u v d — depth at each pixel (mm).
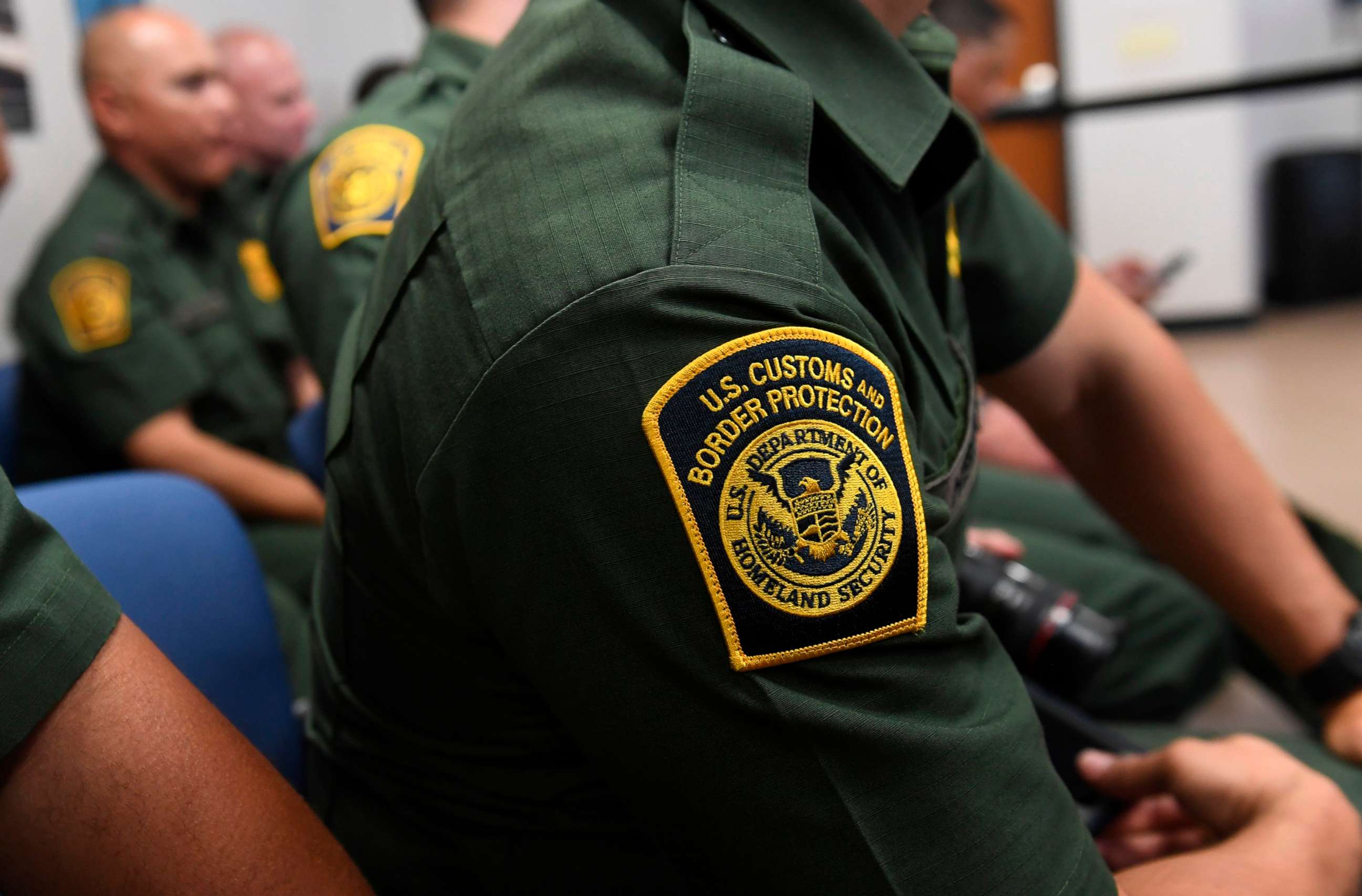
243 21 2719
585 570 356
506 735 459
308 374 2096
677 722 363
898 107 442
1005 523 1461
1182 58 3793
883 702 367
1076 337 727
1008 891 375
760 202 378
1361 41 4812
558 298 357
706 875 388
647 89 405
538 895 482
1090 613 749
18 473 1657
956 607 397
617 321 350
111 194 1796
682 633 352
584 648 365
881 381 372
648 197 372
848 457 357
